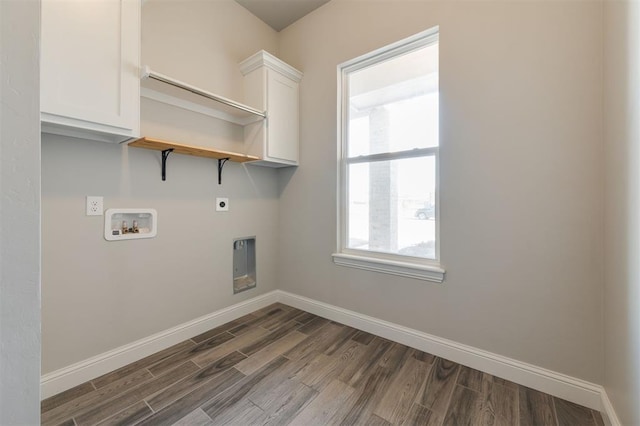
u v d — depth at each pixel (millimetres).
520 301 1597
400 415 1361
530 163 1560
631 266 1061
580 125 1429
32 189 420
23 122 413
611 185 1272
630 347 1065
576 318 1446
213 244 2291
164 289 1979
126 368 1728
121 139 1635
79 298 1597
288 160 2545
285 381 1608
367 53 2207
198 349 1957
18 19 410
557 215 1489
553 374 1500
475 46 1724
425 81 2010
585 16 1413
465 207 1768
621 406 1149
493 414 1367
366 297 2250
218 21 2311
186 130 2080
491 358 1679
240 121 2443
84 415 1346
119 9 1479
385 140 2201
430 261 1971
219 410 1388
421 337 1950
